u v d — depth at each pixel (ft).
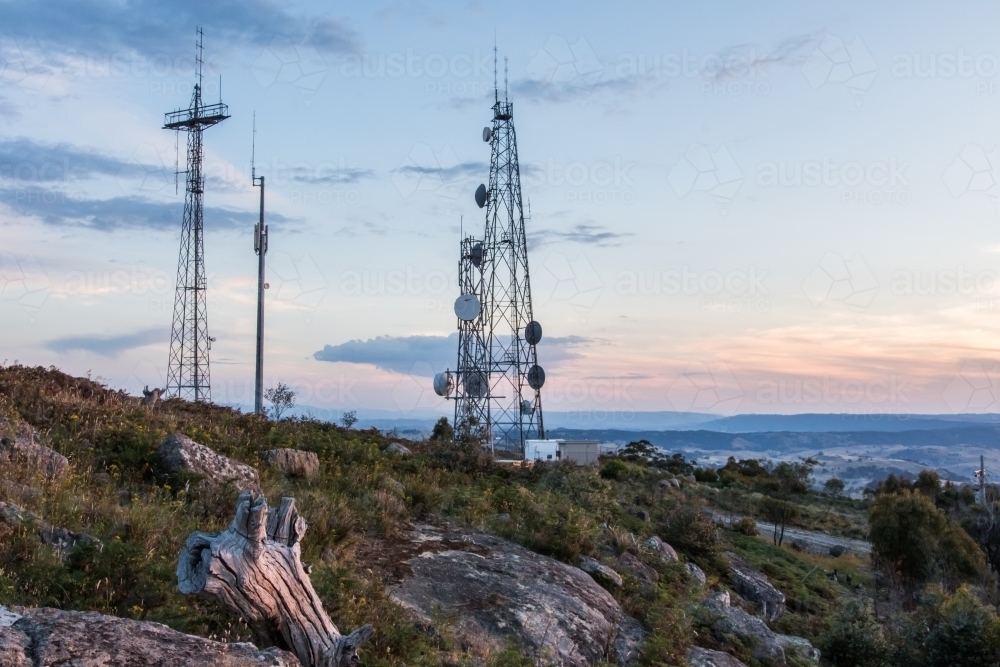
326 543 38.78
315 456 55.83
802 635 66.80
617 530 61.82
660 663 38.60
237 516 19.45
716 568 73.00
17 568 25.54
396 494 51.72
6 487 31.48
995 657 60.08
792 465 193.16
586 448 148.56
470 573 41.52
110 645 16.87
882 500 110.01
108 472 40.73
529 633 36.91
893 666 61.57
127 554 27.45
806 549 120.88
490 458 86.94
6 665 15.48
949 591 95.61
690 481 171.73
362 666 26.35
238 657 17.94
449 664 30.42
